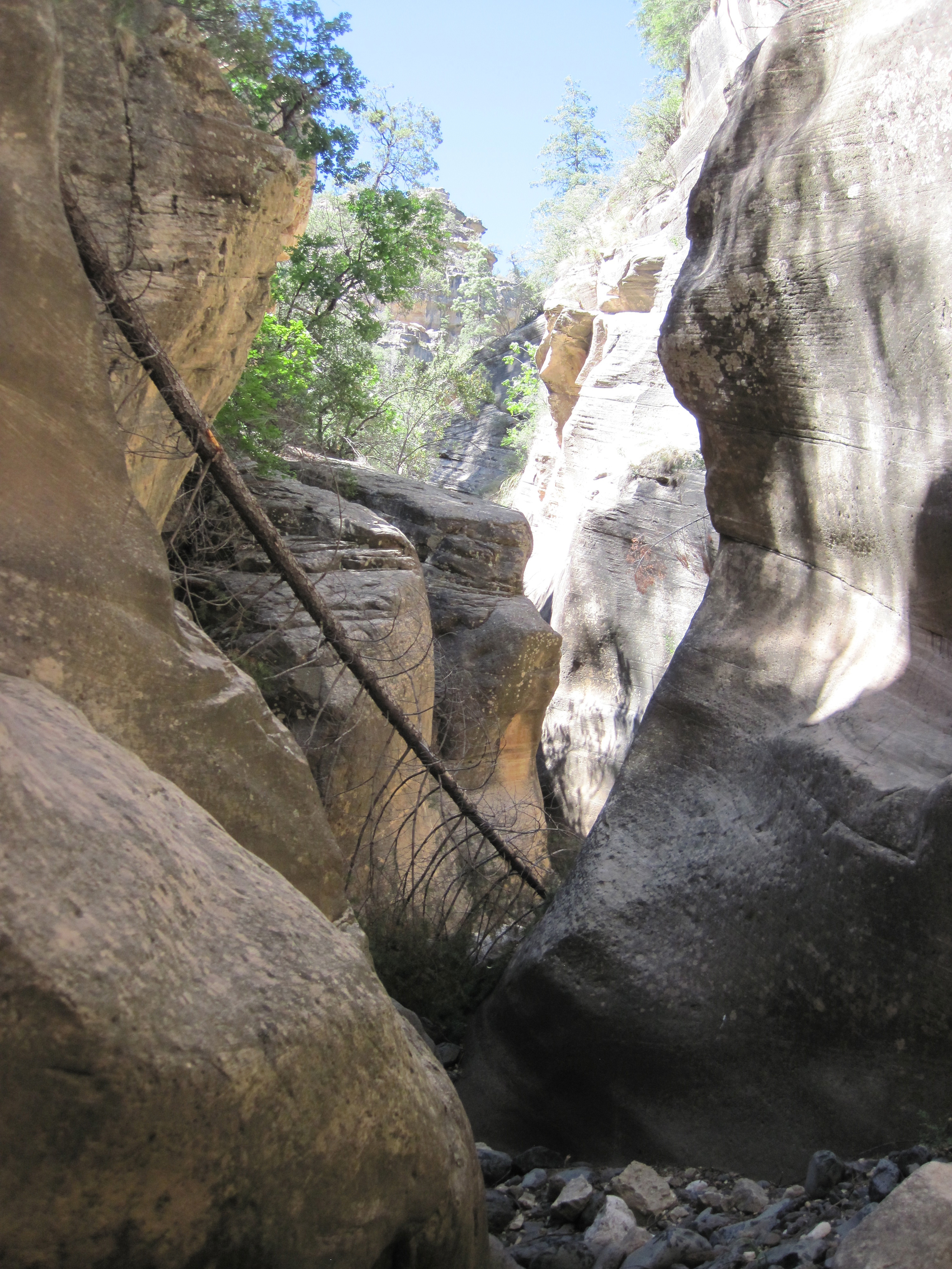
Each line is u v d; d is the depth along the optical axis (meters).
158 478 6.39
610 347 22.20
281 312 19.16
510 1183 5.14
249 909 2.78
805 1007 4.68
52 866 2.20
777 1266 3.31
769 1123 4.70
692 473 17.27
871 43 5.54
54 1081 1.98
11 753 2.34
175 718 3.51
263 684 9.45
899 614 5.29
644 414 20.20
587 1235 4.16
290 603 10.22
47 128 3.74
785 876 4.95
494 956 7.57
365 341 20.02
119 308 5.26
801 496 5.98
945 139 4.96
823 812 4.89
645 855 5.80
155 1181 2.14
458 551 16.16
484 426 34.91
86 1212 2.06
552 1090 5.45
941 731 4.79
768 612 6.22
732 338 6.14
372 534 12.51
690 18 28.53
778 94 6.23
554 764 18.88
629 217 25.88
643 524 17.66
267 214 6.29
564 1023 5.41
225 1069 2.24
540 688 15.21
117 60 5.52
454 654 14.93
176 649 3.60
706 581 16.67
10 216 3.50
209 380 6.83
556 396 25.44
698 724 6.16
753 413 6.16
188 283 5.70
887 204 5.27
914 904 4.34
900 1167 3.89
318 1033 2.56
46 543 3.29
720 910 5.20
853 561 5.68
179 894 2.53
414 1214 2.88
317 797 3.98
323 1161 2.53
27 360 3.43
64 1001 1.99
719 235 6.39
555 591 20.34
